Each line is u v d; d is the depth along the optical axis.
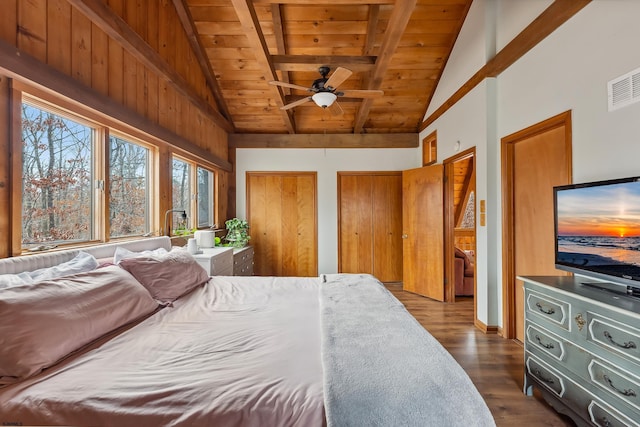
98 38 2.25
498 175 3.16
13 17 1.63
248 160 5.50
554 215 2.09
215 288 2.32
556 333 1.84
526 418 1.91
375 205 5.54
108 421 0.92
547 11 2.38
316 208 5.52
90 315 1.37
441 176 4.40
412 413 0.94
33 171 1.86
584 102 2.12
